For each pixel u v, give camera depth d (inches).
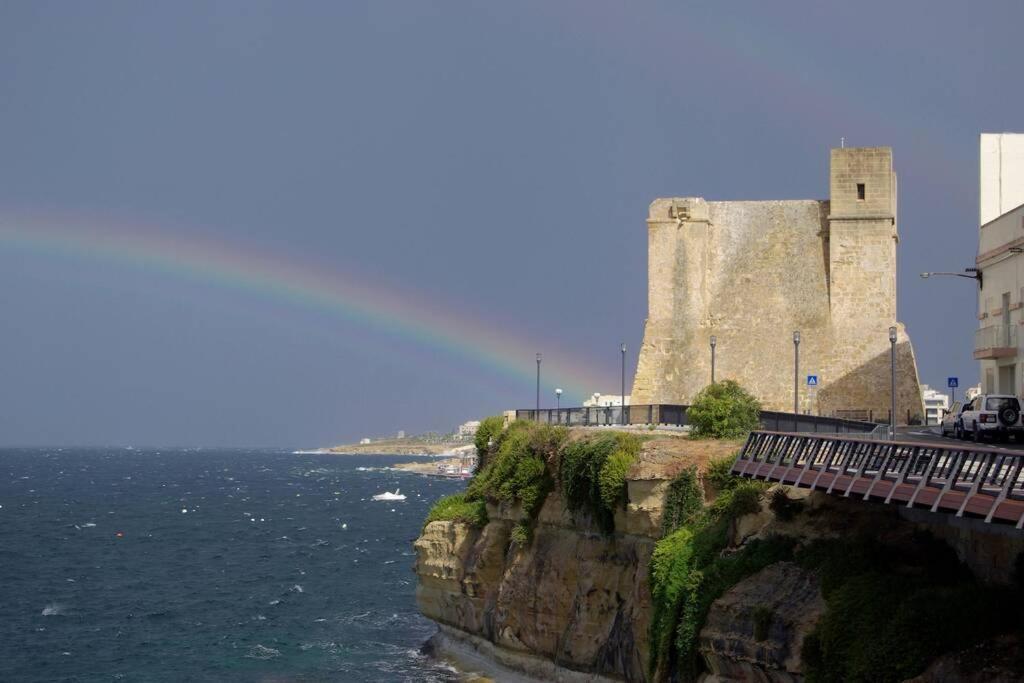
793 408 3225.9
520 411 3331.7
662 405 2947.8
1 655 3294.8
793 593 1718.8
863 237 3211.1
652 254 3304.6
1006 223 3093.0
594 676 2381.9
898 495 1443.2
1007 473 1283.2
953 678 1357.0
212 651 3321.9
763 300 3262.8
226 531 6633.9
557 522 2618.1
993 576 1528.1
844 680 1480.1
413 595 4229.8
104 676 3065.9
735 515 1999.3
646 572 2190.0
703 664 1846.7
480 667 2913.4
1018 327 2967.5
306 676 3029.0
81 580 4645.7
